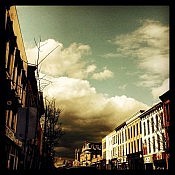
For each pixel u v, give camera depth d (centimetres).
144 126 3825
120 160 4825
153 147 3412
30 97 2256
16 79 1656
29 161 1494
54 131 2544
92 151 10481
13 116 1595
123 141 4825
